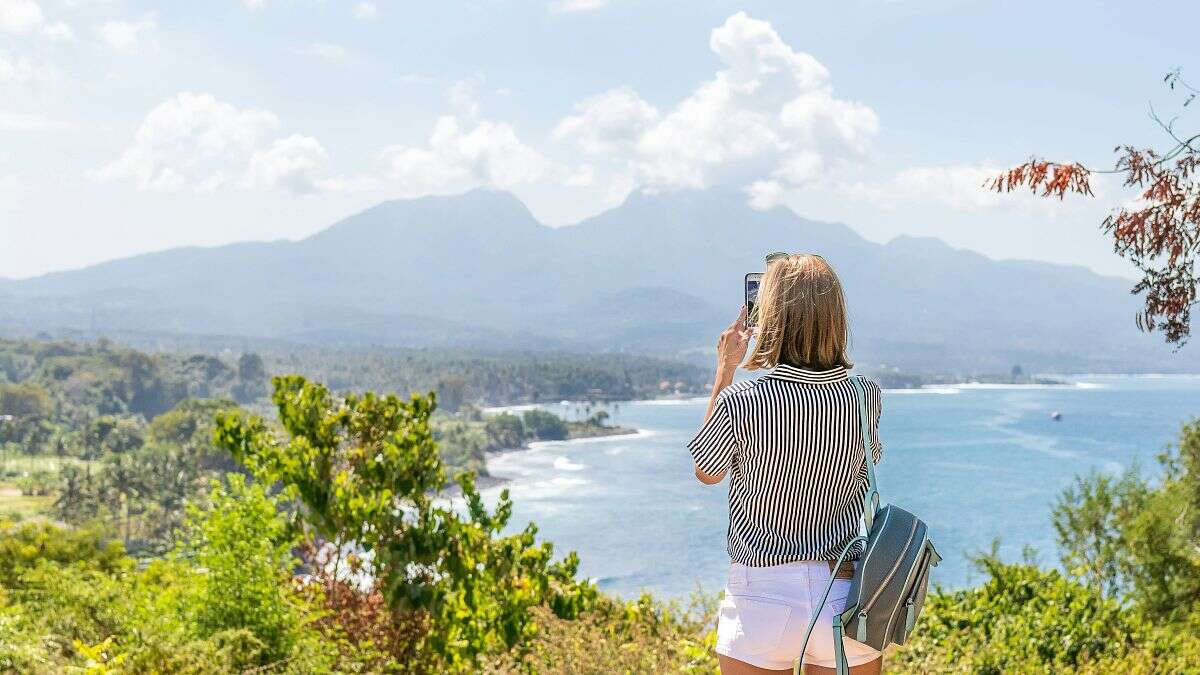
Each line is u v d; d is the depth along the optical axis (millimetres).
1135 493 9727
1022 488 112938
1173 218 5414
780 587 2363
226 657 4469
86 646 4410
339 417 6359
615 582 79125
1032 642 6453
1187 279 5473
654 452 196250
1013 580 7625
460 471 6555
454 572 6215
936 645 6660
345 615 6215
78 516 104812
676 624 7273
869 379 2479
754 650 2383
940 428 199625
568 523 111000
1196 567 9133
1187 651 6332
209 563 5090
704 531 104875
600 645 6215
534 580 7137
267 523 5398
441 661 6246
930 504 102625
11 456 168375
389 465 6199
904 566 2332
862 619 2311
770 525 2387
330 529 6109
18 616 4523
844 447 2365
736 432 2406
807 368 2381
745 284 2588
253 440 6184
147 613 4949
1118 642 6520
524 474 158500
